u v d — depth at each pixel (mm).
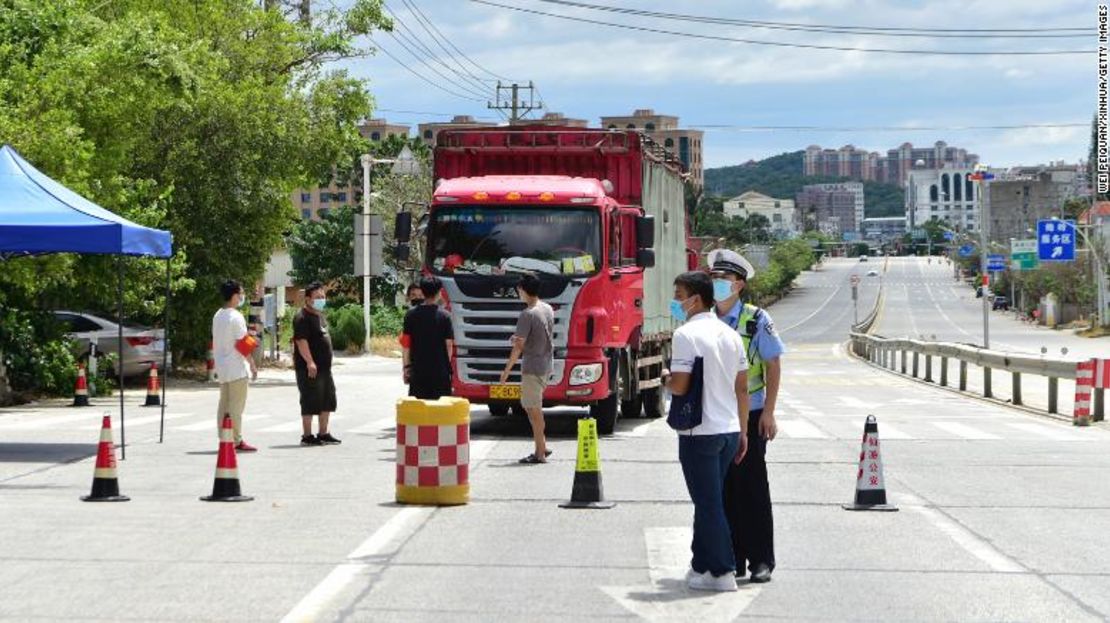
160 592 11195
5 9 34594
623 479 18594
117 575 11883
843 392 44094
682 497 16828
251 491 17219
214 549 13148
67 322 38125
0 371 33625
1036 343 105188
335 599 10938
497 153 26562
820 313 175125
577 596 11094
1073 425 28969
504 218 24125
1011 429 27797
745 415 11273
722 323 11219
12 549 13133
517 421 28531
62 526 14477
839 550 13352
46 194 21828
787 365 71500
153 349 40188
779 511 15852
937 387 48031
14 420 28469
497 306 23797
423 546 13367
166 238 22344
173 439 24125
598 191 24406
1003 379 55438
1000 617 10445
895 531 14477
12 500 16391
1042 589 11508
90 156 32500
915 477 19219
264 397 37938
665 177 29984
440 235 24156
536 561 12609
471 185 24500
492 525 14633
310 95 47375
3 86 31781
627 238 26016
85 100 35344
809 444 23938
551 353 20484
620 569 12250
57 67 34031
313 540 13672
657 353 29484
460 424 16141
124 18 40688
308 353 22906
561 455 21547
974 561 12789
